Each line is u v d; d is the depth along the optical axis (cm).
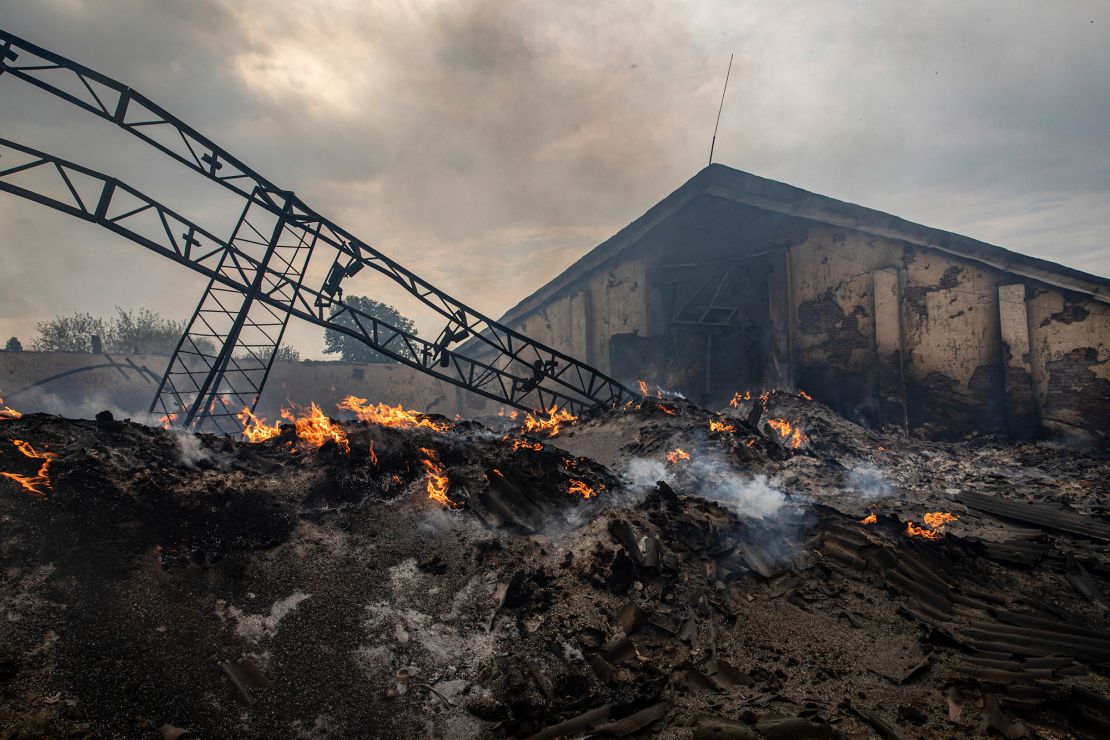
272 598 485
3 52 991
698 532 687
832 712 445
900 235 1816
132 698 372
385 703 434
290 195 1262
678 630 546
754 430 1370
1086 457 1442
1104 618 621
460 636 501
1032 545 770
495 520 641
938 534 798
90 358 2031
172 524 502
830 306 1942
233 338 1379
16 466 482
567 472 768
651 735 423
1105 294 1527
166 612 436
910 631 577
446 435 790
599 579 577
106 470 518
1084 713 431
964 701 463
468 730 425
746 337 2089
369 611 503
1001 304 1669
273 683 423
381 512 616
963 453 1548
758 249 2092
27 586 404
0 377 1827
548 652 497
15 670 353
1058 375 1600
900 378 1814
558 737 417
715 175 2131
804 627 579
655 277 2314
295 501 596
